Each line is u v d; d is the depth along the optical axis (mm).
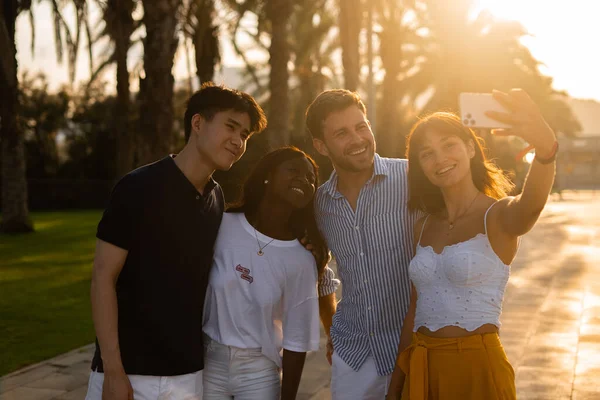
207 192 2967
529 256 15094
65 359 6688
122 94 18406
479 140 3014
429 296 2879
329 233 3426
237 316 3133
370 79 18047
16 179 22047
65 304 9672
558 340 7227
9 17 19625
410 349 2977
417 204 3090
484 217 2812
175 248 2824
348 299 3439
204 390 3193
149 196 2777
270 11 15562
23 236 21188
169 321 2832
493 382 2738
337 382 3447
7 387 5812
